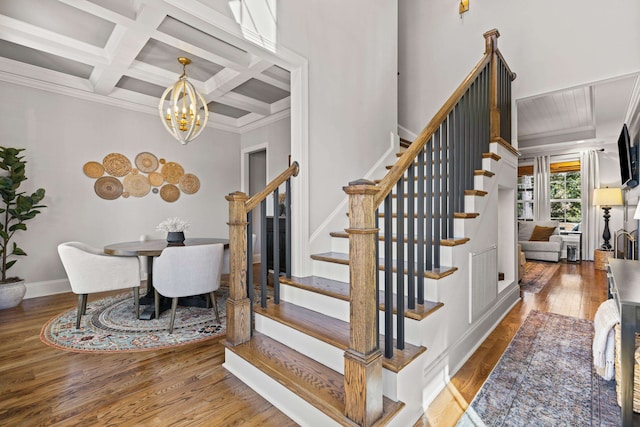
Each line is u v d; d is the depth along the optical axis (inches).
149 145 182.4
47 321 112.7
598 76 117.3
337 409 52.9
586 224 251.6
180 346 92.2
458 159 85.1
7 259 140.3
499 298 115.6
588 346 91.4
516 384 72.1
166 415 61.5
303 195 96.3
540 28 129.3
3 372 77.4
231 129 222.4
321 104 102.4
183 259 100.2
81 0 93.3
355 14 117.0
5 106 139.3
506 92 121.8
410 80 164.9
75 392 69.0
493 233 105.4
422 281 67.7
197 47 123.4
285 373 64.3
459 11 149.8
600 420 59.6
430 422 59.7
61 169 153.6
